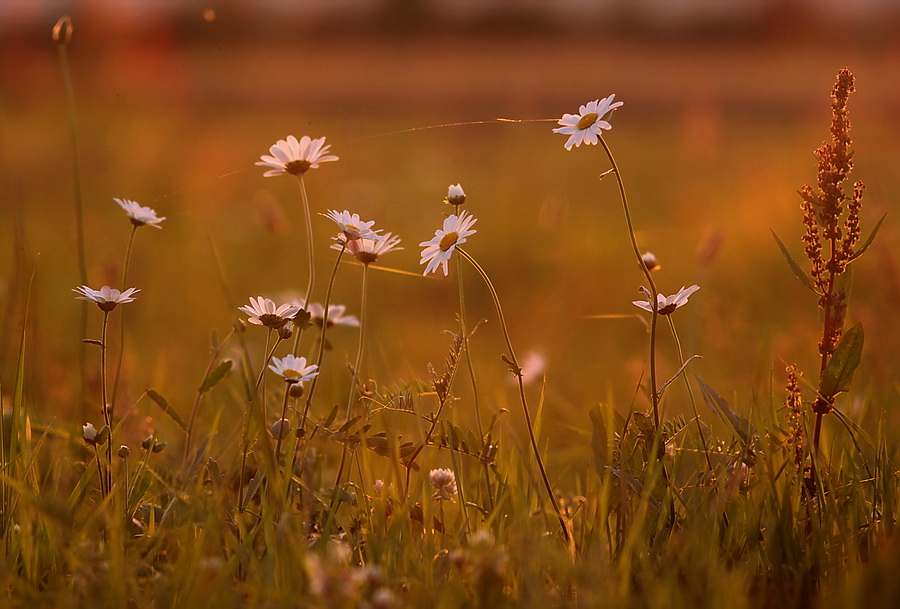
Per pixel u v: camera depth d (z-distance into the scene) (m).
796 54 31.19
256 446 2.50
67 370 4.88
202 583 1.88
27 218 10.32
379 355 5.49
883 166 13.07
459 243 2.39
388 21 47.75
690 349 4.45
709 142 10.23
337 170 14.37
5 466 2.43
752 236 8.50
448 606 1.97
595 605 1.80
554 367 5.37
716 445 2.56
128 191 12.33
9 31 22.77
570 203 11.59
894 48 26.38
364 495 2.44
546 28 47.38
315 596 1.87
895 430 3.17
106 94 19.30
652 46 43.38
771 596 2.07
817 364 4.10
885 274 4.52
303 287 7.69
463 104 25.69
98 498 2.55
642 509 2.04
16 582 1.95
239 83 29.78
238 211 11.30
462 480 2.61
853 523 2.21
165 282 7.73
